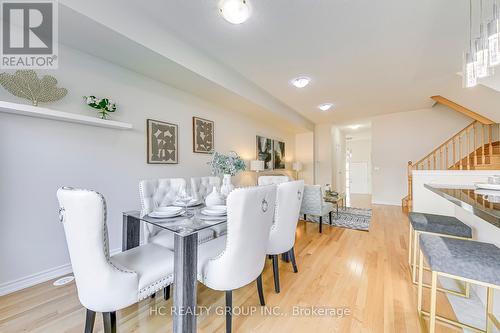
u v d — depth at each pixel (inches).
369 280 78.4
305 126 254.2
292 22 86.2
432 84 148.8
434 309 45.5
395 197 236.4
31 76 75.1
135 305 64.4
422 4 76.6
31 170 77.0
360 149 388.8
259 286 63.8
